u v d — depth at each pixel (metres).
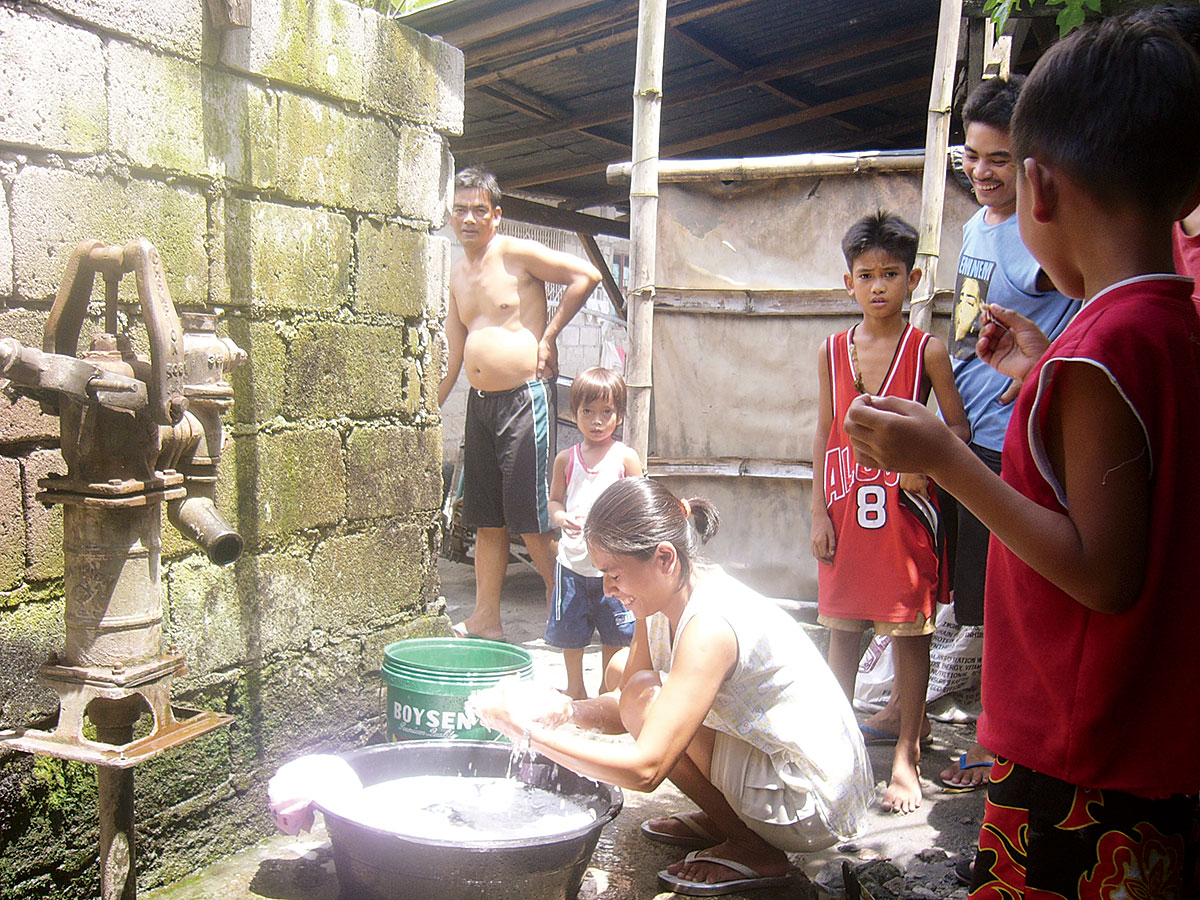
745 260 4.43
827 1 5.27
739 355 4.48
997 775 1.38
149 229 2.40
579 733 3.56
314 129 2.91
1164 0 3.02
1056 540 1.21
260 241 2.74
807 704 2.43
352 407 3.13
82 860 2.27
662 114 7.09
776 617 2.46
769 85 6.43
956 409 3.12
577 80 6.29
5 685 2.11
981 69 4.73
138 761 1.78
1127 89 1.19
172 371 1.83
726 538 4.56
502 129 7.34
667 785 3.27
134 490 1.82
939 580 3.17
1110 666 1.23
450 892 2.14
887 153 4.17
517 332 4.46
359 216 3.12
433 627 3.53
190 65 2.50
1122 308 1.20
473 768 2.75
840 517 3.21
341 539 3.11
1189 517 1.20
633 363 4.04
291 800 2.34
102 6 2.23
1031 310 2.99
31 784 2.15
